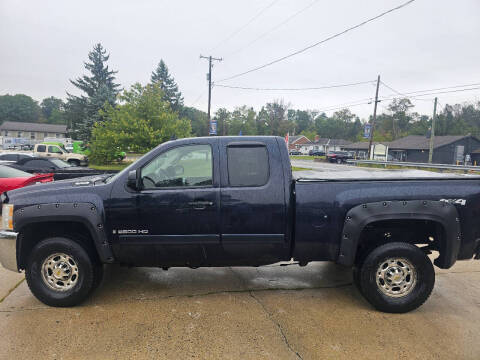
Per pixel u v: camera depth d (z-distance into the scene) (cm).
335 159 3997
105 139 2400
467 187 348
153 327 319
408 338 304
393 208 340
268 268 490
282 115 9000
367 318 341
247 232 351
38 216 348
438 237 353
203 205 348
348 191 349
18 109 10525
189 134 2380
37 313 345
